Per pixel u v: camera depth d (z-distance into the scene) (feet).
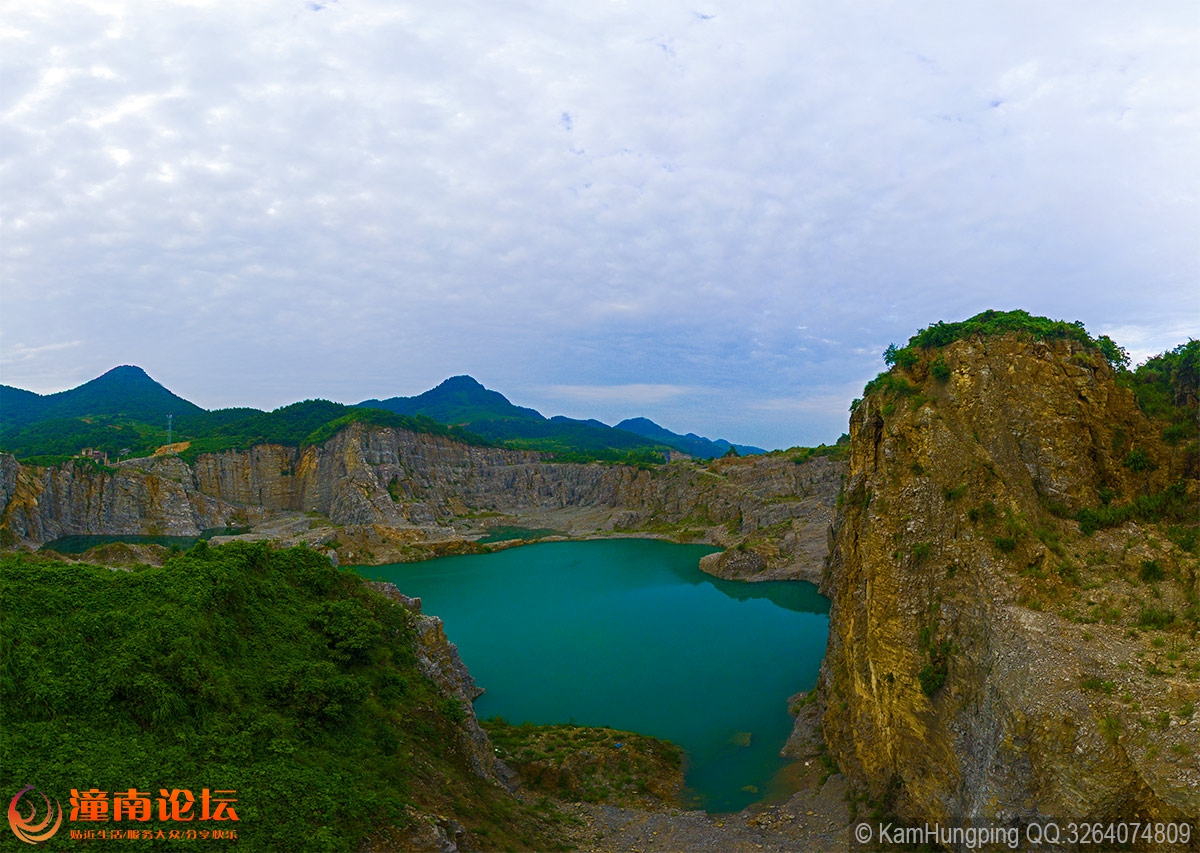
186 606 85.20
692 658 206.69
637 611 271.49
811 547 331.57
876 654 96.17
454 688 122.52
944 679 85.46
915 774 87.66
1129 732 62.39
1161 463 93.76
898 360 111.14
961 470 93.04
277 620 101.19
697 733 150.51
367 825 68.08
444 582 344.69
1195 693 62.80
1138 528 86.89
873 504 101.65
